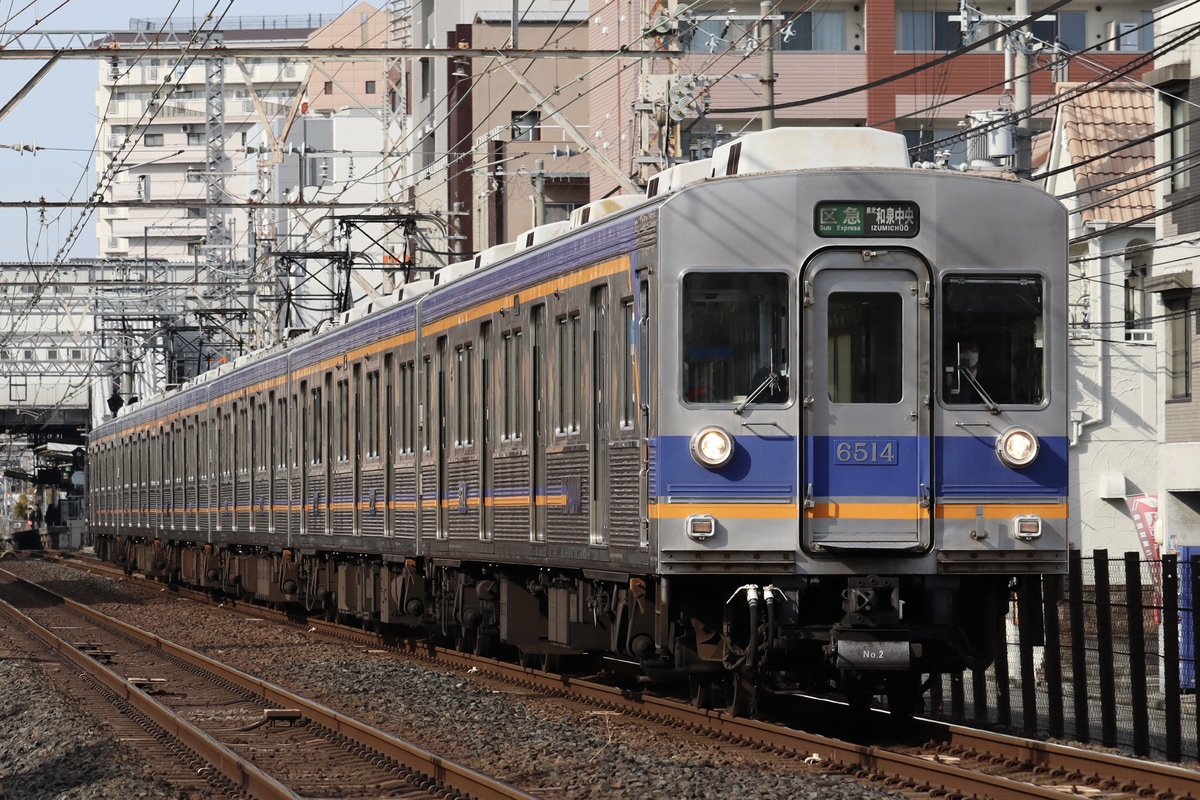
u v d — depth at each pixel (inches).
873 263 1632.6
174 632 3560.5
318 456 3284.9
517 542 2129.7
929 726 1713.8
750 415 1610.5
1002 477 1636.3
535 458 2062.0
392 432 2758.4
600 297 1835.6
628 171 5644.7
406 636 3132.4
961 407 1632.6
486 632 2491.4
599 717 1914.4
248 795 1456.7
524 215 7524.6
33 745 1850.4
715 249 1621.6
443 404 2471.7
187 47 2527.1
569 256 1931.6
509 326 2160.4
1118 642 1925.4
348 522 3048.7
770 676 1696.6
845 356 1627.7
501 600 2327.8
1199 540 3176.7
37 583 6190.9
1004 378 1646.2
